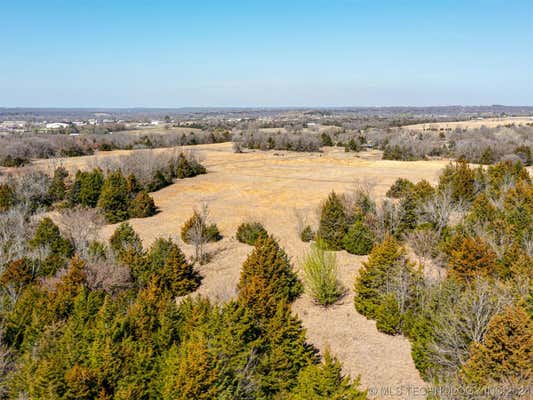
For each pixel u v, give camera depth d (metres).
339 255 32.97
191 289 27.59
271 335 17.97
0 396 14.96
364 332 22.59
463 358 16.17
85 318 19.44
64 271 24.84
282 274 26.23
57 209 45.03
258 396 15.41
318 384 13.14
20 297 22.56
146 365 15.50
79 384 13.84
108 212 43.34
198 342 14.81
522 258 22.36
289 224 42.66
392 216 33.56
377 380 18.17
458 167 47.41
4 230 30.48
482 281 19.14
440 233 30.75
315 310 25.31
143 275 26.02
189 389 13.16
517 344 14.00
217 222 43.91
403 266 23.12
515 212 30.17
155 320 19.00
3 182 47.28
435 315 18.72
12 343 18.58
